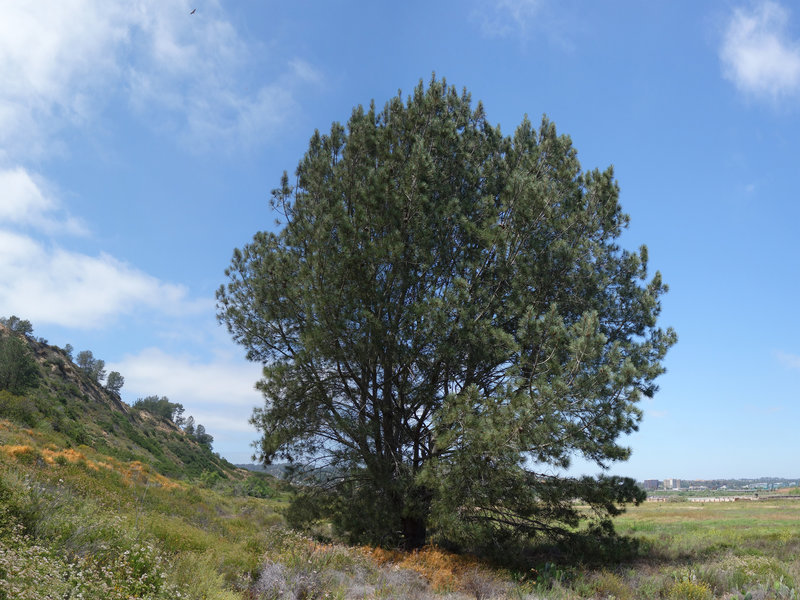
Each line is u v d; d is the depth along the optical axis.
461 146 17.64
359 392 16.36
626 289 17.47
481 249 16.16
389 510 14.72
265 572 9.49
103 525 8.70
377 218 15.45
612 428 13.09
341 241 15.17
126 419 84.19
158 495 22.83
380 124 18.75
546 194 15.63
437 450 15.23
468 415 12.93
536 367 13.98
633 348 16.11
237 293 18.44
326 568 10.38
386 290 15.71
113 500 14.75
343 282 15.08
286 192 18.39
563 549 14.55
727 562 13.53
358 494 15.55
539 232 16.08
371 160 17.14
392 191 15.50
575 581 11.63
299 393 15.61
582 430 13.08
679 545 17.50
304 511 15.81
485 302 15.45
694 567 12.67
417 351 14.75
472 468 12.73
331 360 15.54
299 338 16.70
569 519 14.34
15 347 62.38
